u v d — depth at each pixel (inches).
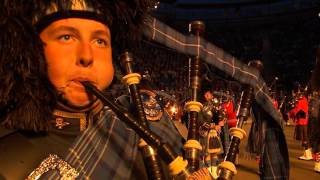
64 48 32.7
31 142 32.9
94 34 33.6
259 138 48.8
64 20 32.6
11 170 31.3
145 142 35.0
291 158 323.9
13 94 32.4
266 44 1251.8
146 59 43.5
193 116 39.1
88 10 33.3
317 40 1213.7
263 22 1310.3
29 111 32.5
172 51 44.1
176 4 1363.2
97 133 34.5
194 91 41.0
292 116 376.8
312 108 203.5
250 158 50.8
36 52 32.3
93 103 34.6
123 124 36.1
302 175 262.5
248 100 43.3
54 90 32.9
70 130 34.6
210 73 45.2
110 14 35.2
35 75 32.4
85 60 32.6
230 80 46.1
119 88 42.7
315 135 119.7
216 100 235.0
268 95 47.2
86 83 33.1
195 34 44.1
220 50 45.2
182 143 41.3
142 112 36.5
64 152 33.1
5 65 32.0
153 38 42.2
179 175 32.6
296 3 1256.8
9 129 33.2
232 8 1369.3
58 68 32.5
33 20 33.1
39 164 32.0
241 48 1304.1
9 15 31.9
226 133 225.6
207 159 210.1
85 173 32.4
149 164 35.0
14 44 31.8
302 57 1224.8
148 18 41.3
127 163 34.8
